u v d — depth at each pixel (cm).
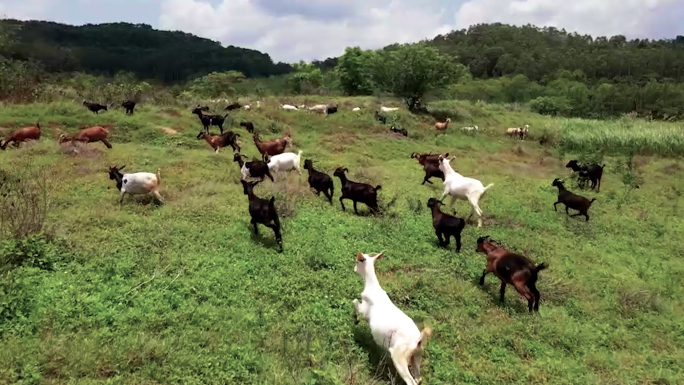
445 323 721
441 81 3128
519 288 771
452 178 1224
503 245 1061
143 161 1420
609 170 2009
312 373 550
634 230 1290
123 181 1055
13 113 1817
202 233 906
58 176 1206
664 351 732
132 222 931
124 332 585
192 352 565
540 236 1154
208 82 4744
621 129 2862
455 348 667
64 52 5800
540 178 1781
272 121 2220
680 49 10262
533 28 13850
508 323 744
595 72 9006
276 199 1130
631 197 1612
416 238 1037
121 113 2022
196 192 1167
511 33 12475
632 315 834
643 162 2209
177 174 1330
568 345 713
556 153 2405
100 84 2881
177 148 1670
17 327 564
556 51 11025
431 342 668
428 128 2622
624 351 722
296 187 1277
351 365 589
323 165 1650
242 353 575
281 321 660
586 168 1664
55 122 1797
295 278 777
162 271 741
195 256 808
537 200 1460
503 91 6388
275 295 724
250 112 2319
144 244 835
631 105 5566
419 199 1325
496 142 2536
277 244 898
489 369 632
